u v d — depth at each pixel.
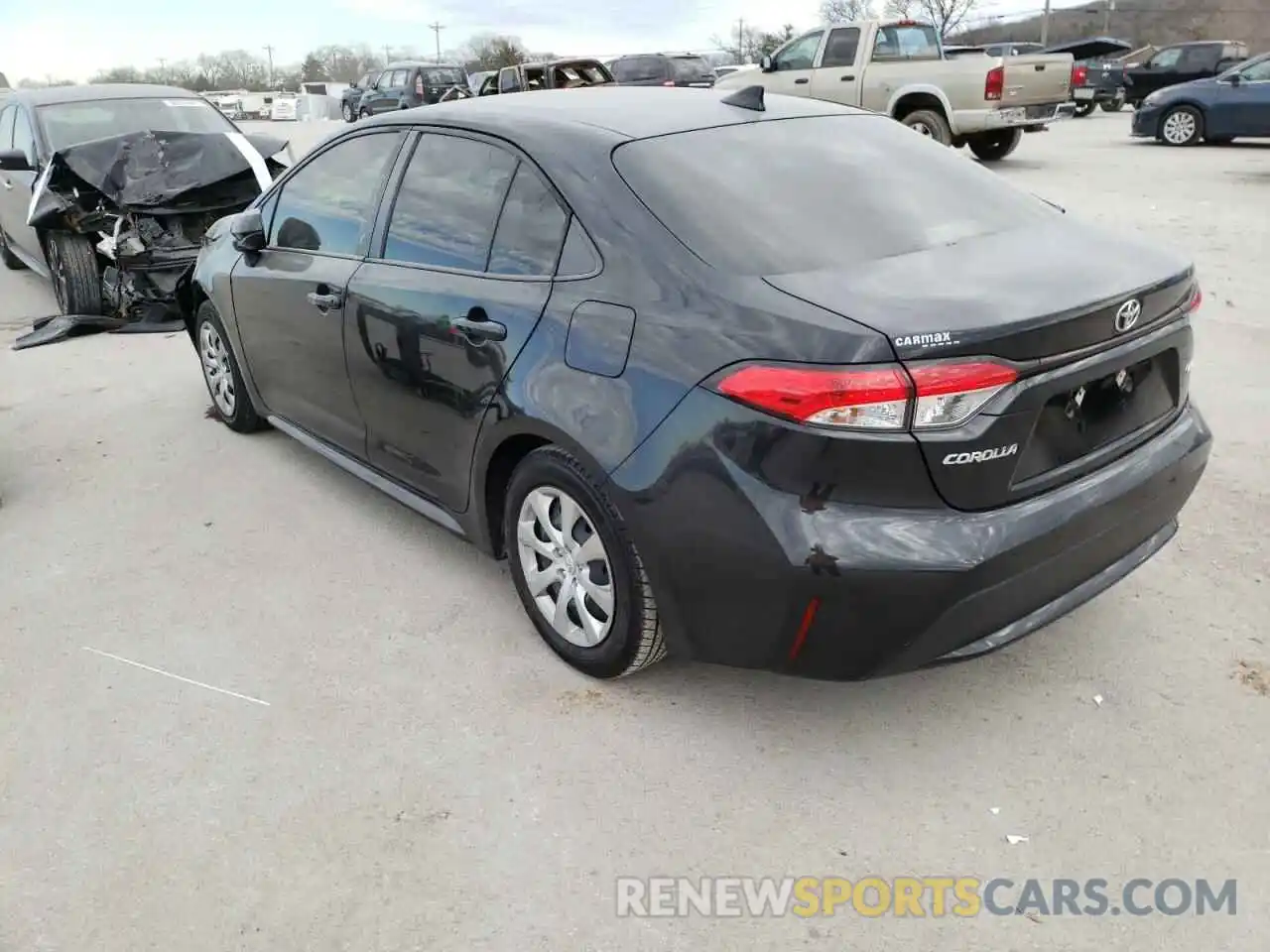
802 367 2.38
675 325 2.66
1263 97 16.33
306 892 2.45
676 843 2.57
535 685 3.21
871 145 3.40
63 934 2.35
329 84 46.84
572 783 2.78
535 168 3.18
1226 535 3.95
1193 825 2.58
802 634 2.52
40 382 6.55
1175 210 10.38
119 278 7.91
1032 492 2.55
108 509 4.59
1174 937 2.27
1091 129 21.91
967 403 2.36
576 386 2.87
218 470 5.00
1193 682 3.12
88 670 3.35
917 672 3.21
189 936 2.33
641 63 22.11
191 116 8.85
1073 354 2.51
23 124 8.62
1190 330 2.96
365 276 3.78
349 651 3.43
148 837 2.63
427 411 3.54
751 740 2.93
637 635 2.94
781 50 15.77
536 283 3.08
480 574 3.92
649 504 2.68
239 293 4.69
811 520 2.42
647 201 2.88
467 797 2.74
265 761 2.90
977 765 2.81
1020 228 3.09
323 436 4.45
